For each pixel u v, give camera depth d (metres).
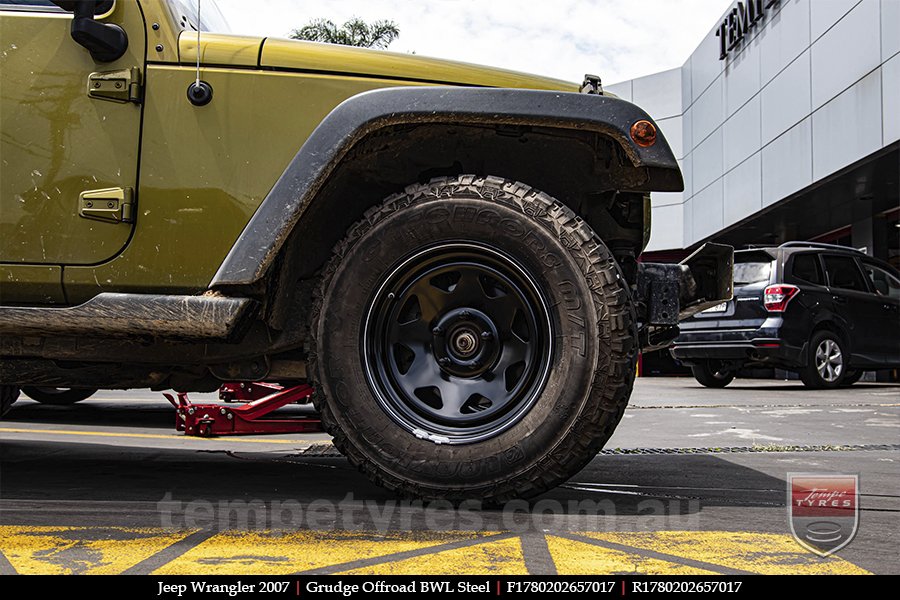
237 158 2.23
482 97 2.09
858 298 9.15
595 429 2.03
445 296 2.17
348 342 2.12
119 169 2.23
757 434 4.36
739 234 17.23
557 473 2.05
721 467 3.10
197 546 1.73
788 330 8.57
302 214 2.12
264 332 2.30
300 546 1.73
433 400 2.18
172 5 2.36
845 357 9.02
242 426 4.55
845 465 3.17
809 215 15.15
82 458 3.41
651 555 1.67
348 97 2.24
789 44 13.78
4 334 2.23
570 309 2.06
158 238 2.22
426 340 2.19
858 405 6.46
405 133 2.20
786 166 13.95
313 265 2.34
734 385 10.32
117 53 2.23
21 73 2.25
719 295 2.67
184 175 2.23
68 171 2.23
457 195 2.13
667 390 9.02
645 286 2.56
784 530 1.94
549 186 2.38
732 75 16.33
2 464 3.19
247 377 2.37
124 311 2.16
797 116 13.51
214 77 2.23
